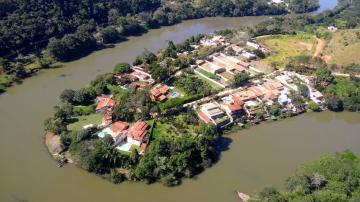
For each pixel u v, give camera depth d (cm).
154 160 15525
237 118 19175
